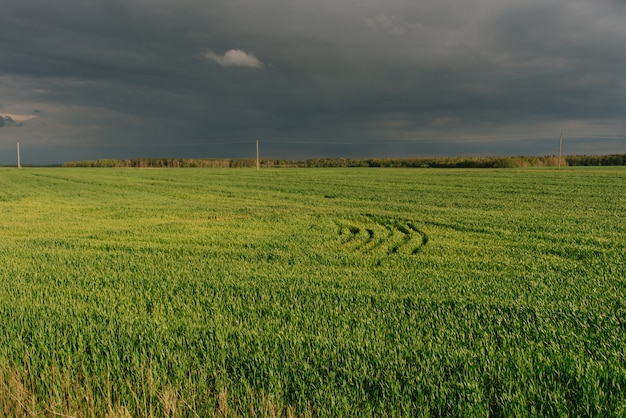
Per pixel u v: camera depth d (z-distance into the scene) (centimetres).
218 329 604
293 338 563
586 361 489
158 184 4634
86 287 870
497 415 402
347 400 418
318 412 405
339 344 543
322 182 4644
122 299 775
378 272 992
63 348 552
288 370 479
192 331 598
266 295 784
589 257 1135
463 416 394
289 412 400
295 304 727
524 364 479
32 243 1440
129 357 522
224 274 969
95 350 541
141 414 419
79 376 488
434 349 522
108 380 441
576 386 438
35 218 2209
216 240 1491
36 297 798
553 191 3338
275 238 1526
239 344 552
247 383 448
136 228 1806
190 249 1326
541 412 392
